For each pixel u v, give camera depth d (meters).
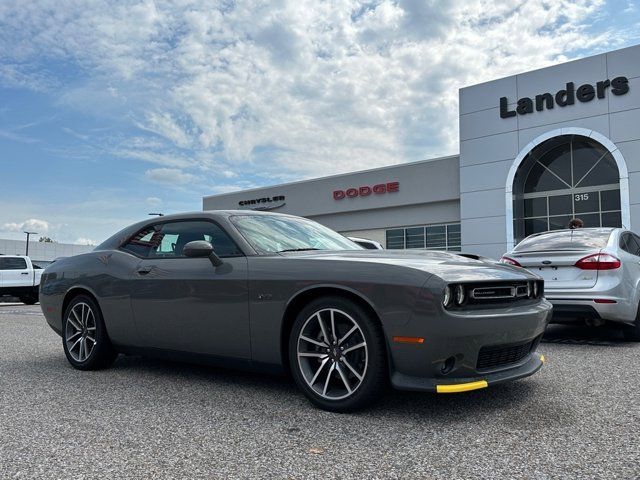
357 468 2.35
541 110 18.59
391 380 2.97
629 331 5.95
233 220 4.02
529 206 19.73
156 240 4.39
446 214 22.75
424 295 2.89
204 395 3.68
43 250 65.56
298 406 3.34
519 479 2.21
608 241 6.00
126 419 3.14
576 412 3.14
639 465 2.33
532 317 3.29
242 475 2.30
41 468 2.41
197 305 3.80
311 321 3.30
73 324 4.83
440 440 2.68
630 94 16.86
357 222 25.69
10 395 3.77
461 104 20.50
